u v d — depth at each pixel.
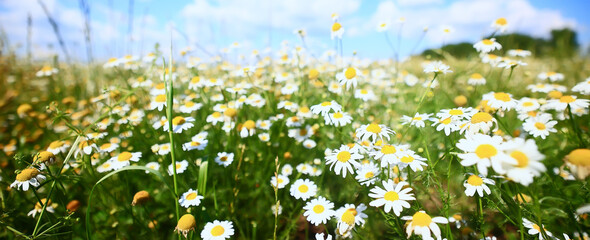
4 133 0.43
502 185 0.22
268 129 0.37
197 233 0.23
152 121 0.41
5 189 0.27
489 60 0.38
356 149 0.22
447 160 0.28
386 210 0.18
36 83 0.58
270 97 0.44
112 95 0.40
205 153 0.33
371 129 0.23
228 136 0.35
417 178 0.21
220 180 0.31
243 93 0.41
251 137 0.37
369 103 0.49
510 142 0.14
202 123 0.38
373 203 0.18
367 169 0.23
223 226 0.21
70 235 0.24
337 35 0.36
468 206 0.23
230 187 0.29
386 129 0.23
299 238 0.27
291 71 0.54
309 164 0.32
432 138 0.32
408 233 0.17
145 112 0.43
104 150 0.31
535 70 0.57
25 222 0.25
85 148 0.27
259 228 0.27
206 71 0.58
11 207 0.26
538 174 0.13
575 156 0.15
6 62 0.61
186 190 0.28
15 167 0.33
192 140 0.32
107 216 0.26
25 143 0.38
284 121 0.36
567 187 0.21
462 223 0.22
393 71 0.64
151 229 0.26
